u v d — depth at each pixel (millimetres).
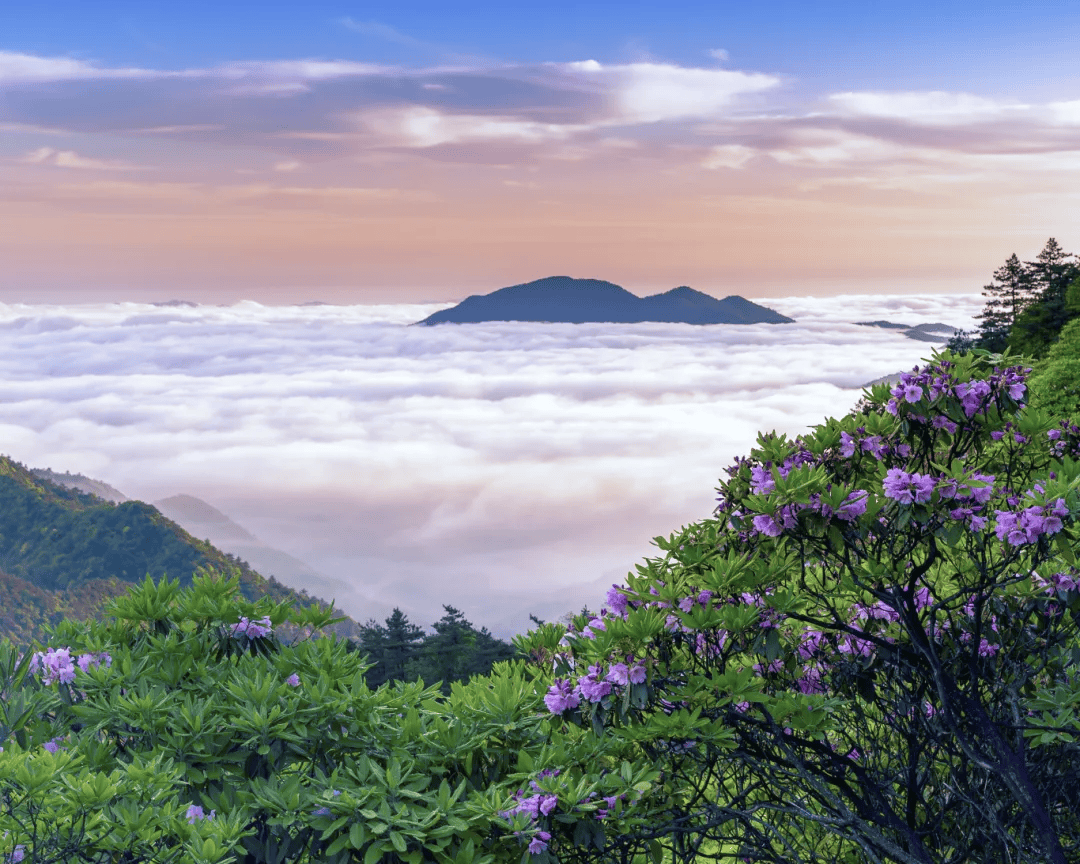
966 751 4105
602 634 4047
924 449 4434
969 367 4480
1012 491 4492
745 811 4316
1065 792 4703
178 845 3764
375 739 4480
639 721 4180
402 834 3889
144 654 5078
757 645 4055
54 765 3613
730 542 4605
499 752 4520
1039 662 4664
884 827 4391
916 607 4344
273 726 4297
